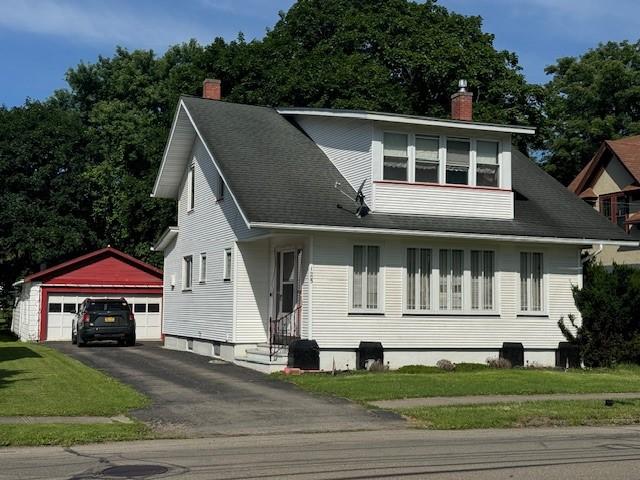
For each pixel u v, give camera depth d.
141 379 19.56
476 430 14.08
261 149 24.53
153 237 47.00
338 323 21.73
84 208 50.78
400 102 36.56
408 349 22.61
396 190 22.84
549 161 52.12
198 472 9.69
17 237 46.75
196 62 40.03
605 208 38.94
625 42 54.34
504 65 39.50
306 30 41.00
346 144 24.14
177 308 29.84
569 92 51.66
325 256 21.72
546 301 24.78
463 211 23.70
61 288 36.84
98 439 12.36
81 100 63.50
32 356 25.05
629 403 16.91
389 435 13.27
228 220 24.75
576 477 9.59
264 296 24.11
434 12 42.03
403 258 22.77
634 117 51.12
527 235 23.62
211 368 22.11
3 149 47.97
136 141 50.34
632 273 25.61
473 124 23.52
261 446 11.98
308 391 17.94
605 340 24.56
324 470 9.86
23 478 9.33
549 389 18.75
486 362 23.62
